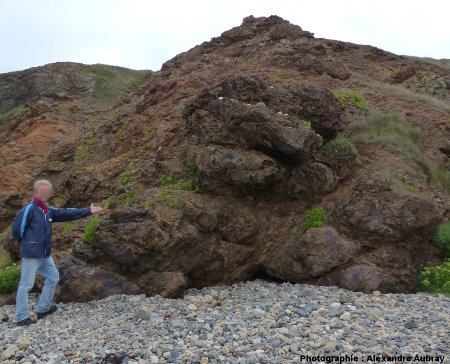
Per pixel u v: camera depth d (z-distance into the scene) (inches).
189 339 233.0
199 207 341.4
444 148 470.0
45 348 232.5
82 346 228.5
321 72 582.9
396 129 457.7
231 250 348.2
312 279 335.3
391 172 387.2
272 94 394.0
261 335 231.3
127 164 461.4
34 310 307.9
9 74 1620.3
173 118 471.8
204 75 562.6
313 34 660.7
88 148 545.3
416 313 267.3
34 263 278.7
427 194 385.7
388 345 217.5
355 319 252.7
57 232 426.3
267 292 317.7
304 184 369.4
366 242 343.3
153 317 265.1
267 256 359.9
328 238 336.2
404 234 342.6
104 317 277.3
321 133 399.5
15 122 1031.0
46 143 896.3
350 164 393.1
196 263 331.6
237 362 203.9
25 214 275.9
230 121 355.6
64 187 527.8
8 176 794.8
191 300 301.7
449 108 538.6
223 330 243.8
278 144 344.5
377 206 351.3
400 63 677.9
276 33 649.0
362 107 490.6
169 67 682.8
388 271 331.6
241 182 346.3
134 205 339.3
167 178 384.5
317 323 246.4
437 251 354.6
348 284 319.3
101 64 1617.9
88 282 313.0
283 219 368.5
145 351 218.5
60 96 1105.4
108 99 1428.4
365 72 647.1
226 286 343.0
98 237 320.5
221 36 675.4
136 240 312.2
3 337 251.9
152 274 315.3
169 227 322.0
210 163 348.5
